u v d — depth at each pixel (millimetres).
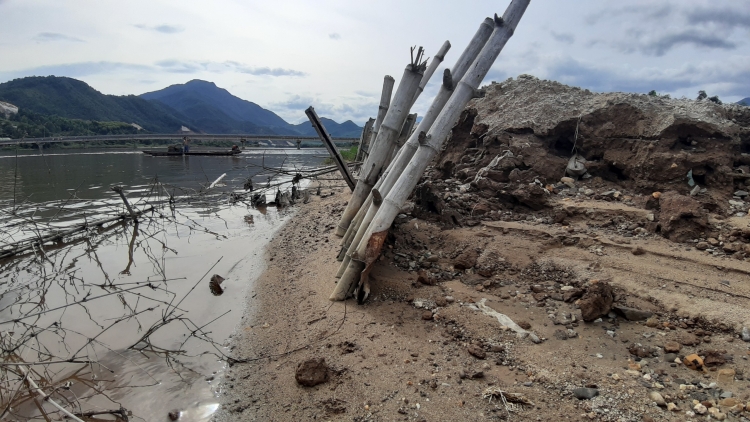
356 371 4656
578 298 5934
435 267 7223
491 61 6289
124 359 5270
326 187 18125
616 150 9906
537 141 10797
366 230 6316
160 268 8516
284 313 6285
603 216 8086
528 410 3967
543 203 8992
